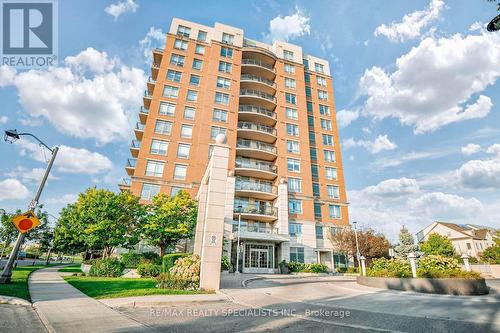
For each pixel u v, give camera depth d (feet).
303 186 120.88
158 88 117.39
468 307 28.60
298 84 142.82
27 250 167.32
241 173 114.42
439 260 50.93
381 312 26.27
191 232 75.97
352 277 85.81
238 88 125.90
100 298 31.17
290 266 98.48
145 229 74.23
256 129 127.13
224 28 137.49
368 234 113.60
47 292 34.45
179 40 130.31
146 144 106.83
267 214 108.78
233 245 99.35
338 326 20.81
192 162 109.29
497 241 116.37
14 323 19.90
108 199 72.13
